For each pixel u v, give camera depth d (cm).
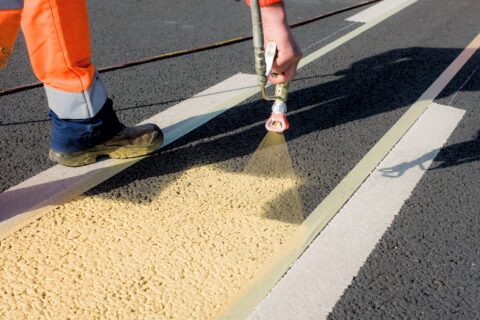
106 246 227
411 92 400
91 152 286
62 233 234
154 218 245
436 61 466
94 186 269
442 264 226
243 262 220
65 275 211
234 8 621
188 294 203
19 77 415
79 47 257
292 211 254
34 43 250
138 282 208
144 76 418
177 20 570
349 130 338
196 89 396
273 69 206
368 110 367
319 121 349
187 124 338
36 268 213
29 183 272
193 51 474
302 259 223
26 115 349
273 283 210
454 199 270
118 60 451
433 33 546
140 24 552
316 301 203
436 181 285
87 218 244
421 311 202
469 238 242
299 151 310
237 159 298
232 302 200
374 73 435
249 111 358
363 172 290
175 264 217
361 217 253
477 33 550
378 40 520
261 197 264
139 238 232
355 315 198
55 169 286
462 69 449
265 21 197
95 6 612
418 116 360
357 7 641
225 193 266
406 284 214
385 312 200
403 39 525
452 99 390
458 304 205
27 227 237
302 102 377
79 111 268
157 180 276
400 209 260
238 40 505
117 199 259
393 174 290
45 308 195
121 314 193
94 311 194
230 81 412
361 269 221
